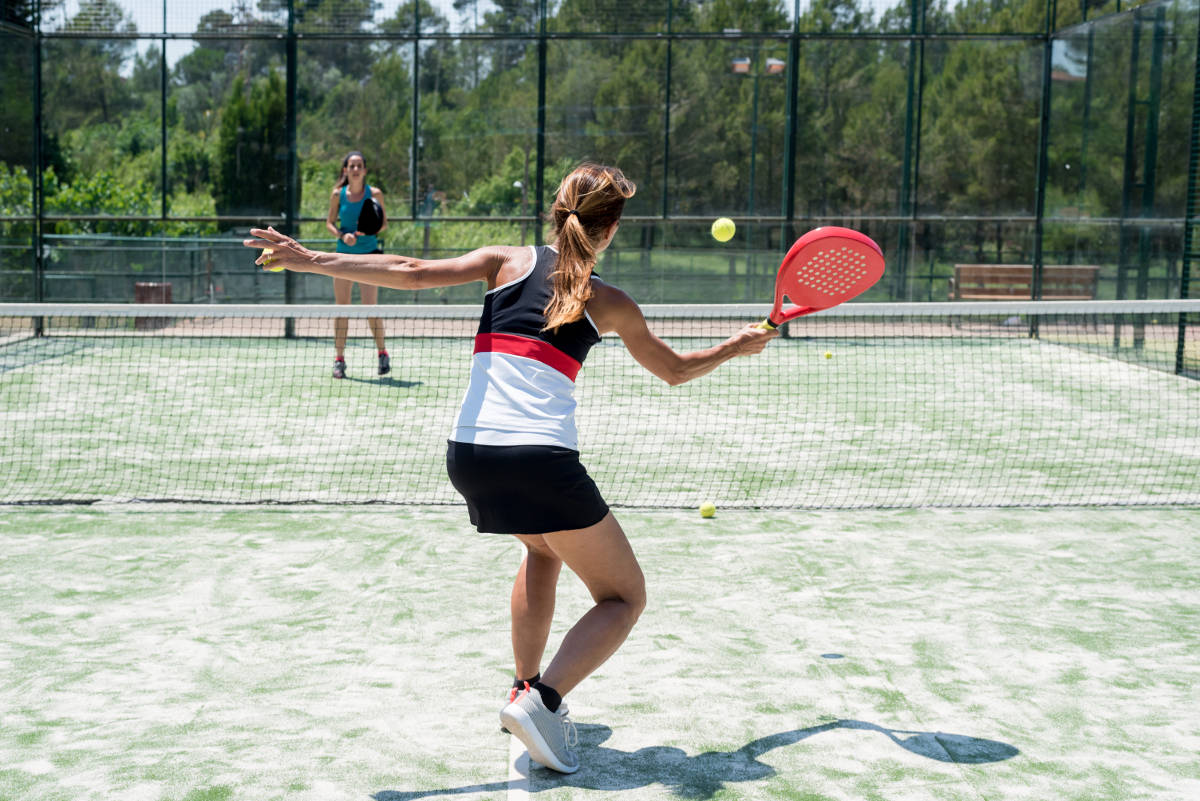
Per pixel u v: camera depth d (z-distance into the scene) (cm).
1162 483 645
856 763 295
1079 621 411
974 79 1465
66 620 404
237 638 386
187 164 1434
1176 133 1159
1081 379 1099
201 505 577
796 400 967
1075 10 1430
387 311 627
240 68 1423
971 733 315
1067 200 1408
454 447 278
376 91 1434
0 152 1346
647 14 1431
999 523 552
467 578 456
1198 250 1092
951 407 930
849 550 502
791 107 1443
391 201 1452
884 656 374
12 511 562
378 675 354
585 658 283
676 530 536
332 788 280
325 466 676
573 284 272
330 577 457
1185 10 1136
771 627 401
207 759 295
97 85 1410
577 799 275
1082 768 294
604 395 988
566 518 273
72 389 978
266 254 274
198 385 1009
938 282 1494
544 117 1443
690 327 1413
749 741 308
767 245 1478
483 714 325
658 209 1466
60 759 295
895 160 1475
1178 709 333
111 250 1430
